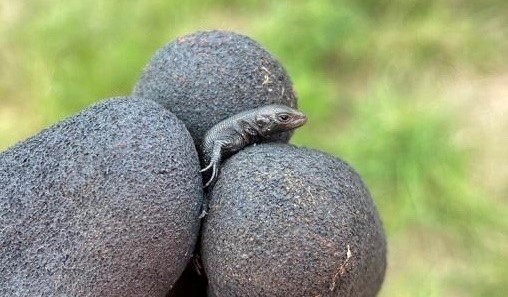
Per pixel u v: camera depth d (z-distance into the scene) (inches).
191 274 3.3
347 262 2.8
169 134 2.9
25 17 8.5
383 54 8.0
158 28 8.3
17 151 2.9
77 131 2.9
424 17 8.2
